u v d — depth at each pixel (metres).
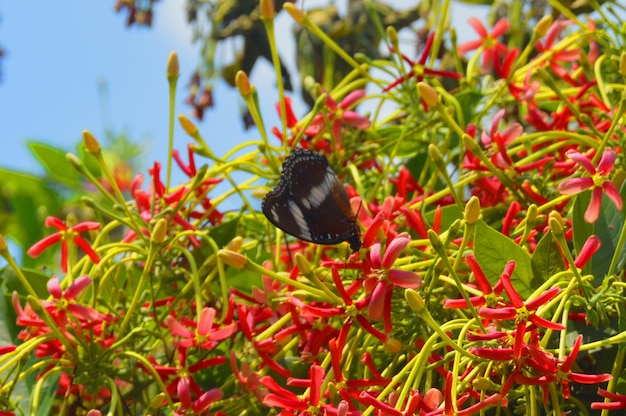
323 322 0.88
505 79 0.95
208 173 0.94
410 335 0.85
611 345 0.84
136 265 0.95
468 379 0.82
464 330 0.81
